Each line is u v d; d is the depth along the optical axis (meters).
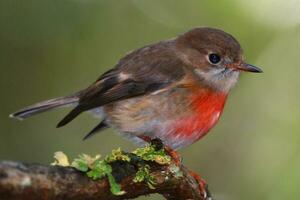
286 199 11.92
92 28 12.49
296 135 12.44
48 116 13.77
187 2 13.38
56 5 12.20
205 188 8.45
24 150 13.26
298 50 13.21
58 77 12.81
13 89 12.62
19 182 6.10
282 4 13.27
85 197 6.66
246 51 13.32
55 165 6.63
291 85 13.16
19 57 12.47
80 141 14.04
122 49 12.84
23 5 12.09
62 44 12.56
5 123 12.95
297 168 11.94
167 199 7.98
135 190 7.26
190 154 14.15
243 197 13.46
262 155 12.81
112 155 7.16
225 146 13.85
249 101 13.44
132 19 12.88
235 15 13.38
